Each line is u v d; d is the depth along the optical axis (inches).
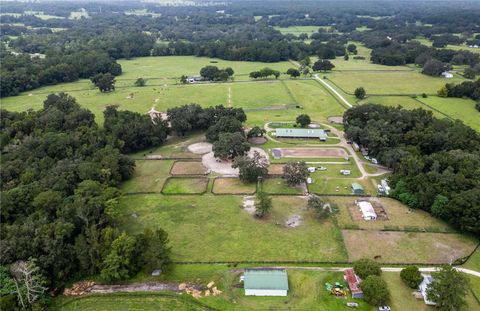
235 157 4473.4
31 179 3695.9
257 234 3250.5
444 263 2878.9
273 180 4146.2
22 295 2448.3
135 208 3654.0
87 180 3553.2
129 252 2753.4
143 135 4938.5
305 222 3405.5
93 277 2807.6
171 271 2851.9
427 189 3459.6
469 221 3063.5
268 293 2596.0
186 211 3597.4
